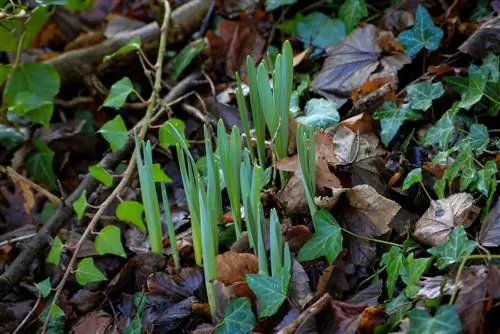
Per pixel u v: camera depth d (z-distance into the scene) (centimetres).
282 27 141
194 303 109
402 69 128
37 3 128
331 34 137
